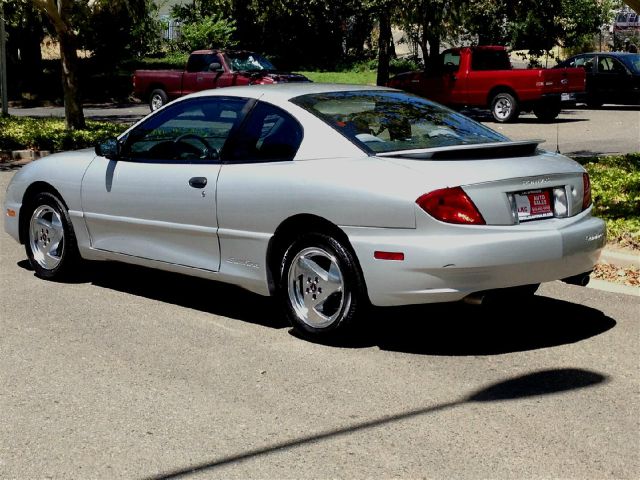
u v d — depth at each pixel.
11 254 9.11
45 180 7.94
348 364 5.85
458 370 5.72
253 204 6.43
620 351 6.07
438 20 25.08
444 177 5.72
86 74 36.44
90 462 4.45
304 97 6.66
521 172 5.91
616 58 28.19
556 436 4.69
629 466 4.34
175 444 4.64
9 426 4.89
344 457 4.46
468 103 25.59
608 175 12.27
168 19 42.91
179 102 7.21
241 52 26.02
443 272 5.66
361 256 5.90
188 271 7.01
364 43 42.84
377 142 6.21
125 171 7.34
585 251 6.11
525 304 7.27
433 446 4.58
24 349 6.18
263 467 4.36
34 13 27.84
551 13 29.94
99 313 7.06
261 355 6.05
